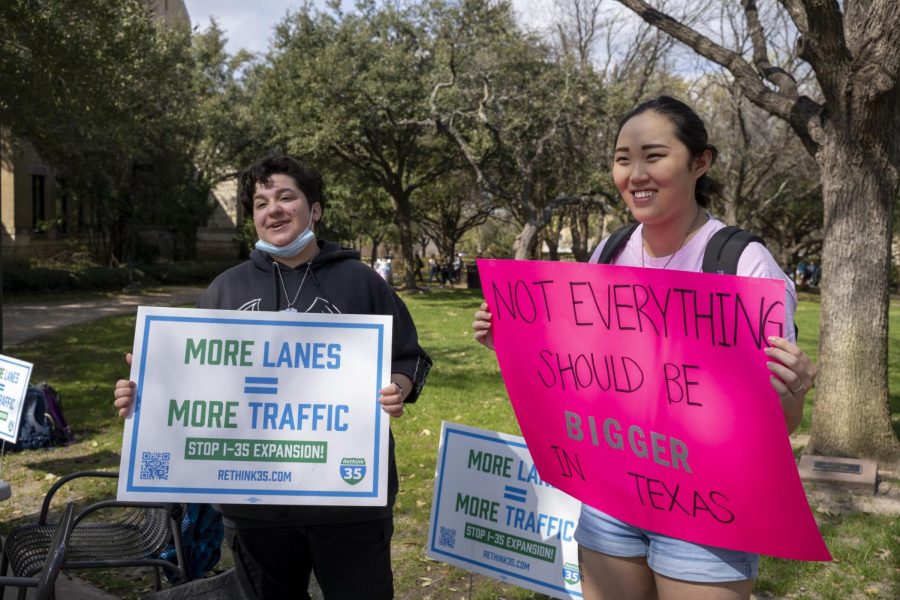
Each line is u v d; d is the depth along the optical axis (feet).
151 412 8.06
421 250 197.98
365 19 85.71
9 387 14.23
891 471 20.95
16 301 80.18
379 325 8.27
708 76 92.32
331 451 8.15
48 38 39.06
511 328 7.79
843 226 21.52
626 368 7.04
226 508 8.36
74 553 11.53
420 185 101.50
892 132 20.70
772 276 6.65
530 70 78.02
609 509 7.20
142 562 10.10
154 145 88.99
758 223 136.77
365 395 8.21
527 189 75.15
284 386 8.16
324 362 8.21
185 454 8.06
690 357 6.66
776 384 6.15
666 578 6.80
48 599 7.80
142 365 8.09
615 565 7.29
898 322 79.66
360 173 99.60
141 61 49.83
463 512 11.80
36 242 106.11
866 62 19.63
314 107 85.05
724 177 98.27
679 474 6.75
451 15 78.48
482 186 79.92
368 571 8.48
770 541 6.39
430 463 22.81
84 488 19.95
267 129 102.42
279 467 8.11
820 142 21.77
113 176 91.81
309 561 8.95
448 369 41.19
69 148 76.84
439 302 88.99
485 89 74.18
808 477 20.36
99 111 44.37
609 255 7.87
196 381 8.13
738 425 6.44
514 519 11.43
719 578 6.62
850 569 15.16
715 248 6.92
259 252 8.85
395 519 17.99
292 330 8.20
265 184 8.56
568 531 11.07
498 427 28.02
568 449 7.51
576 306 7.30
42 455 23.27
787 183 119.24
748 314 6.34
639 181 6.91
